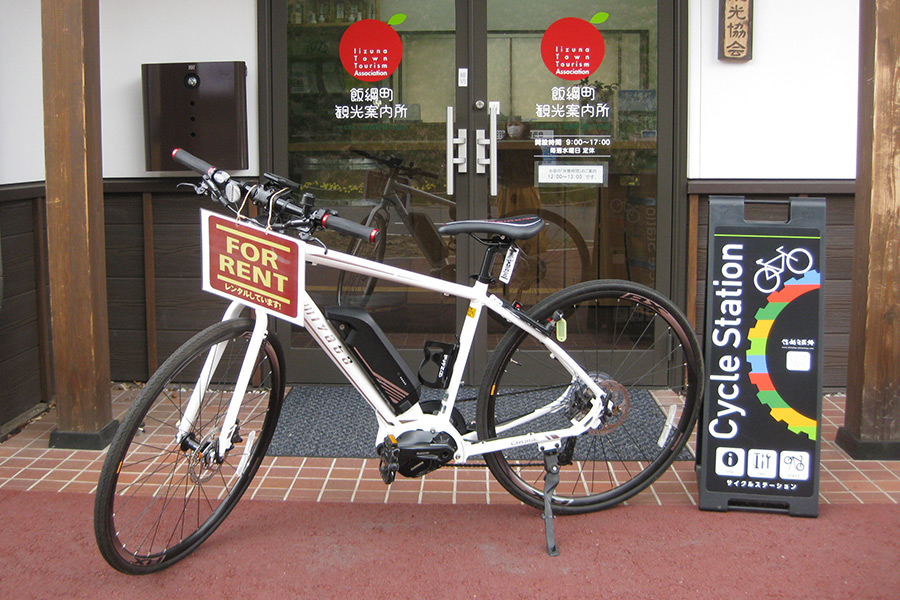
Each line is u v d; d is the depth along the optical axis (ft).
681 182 14.89
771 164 14.85
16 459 12.24
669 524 10.27
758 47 14.61
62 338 12.48
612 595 8.75
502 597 8.73
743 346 10.31
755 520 10.37
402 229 15.19
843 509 10.66
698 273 15.05
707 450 10.48
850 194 14.87
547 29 14.73
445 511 10.66
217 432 9.11
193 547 9.46
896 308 12.01
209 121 14.65
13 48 13.79
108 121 15.11
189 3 14.84
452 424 10.03
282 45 14.88
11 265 13.66
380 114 14.99
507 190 15.12
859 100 12.28
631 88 14.84
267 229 8.98
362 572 9.21
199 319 15.43
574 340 13.48
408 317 15.29
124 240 15.40
